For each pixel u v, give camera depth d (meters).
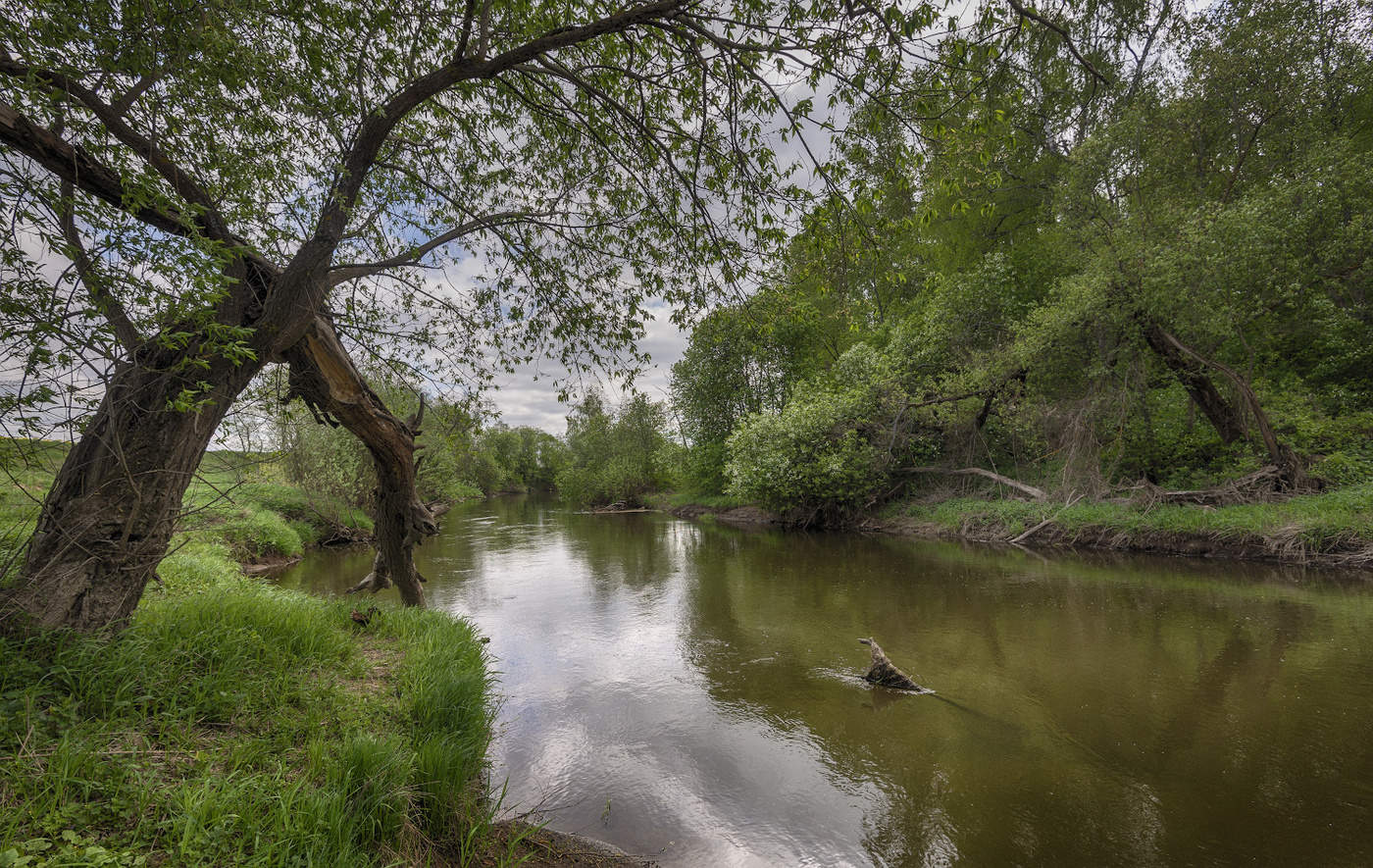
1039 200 21.66
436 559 15.35
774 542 17.86
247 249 3.07
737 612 9.41
